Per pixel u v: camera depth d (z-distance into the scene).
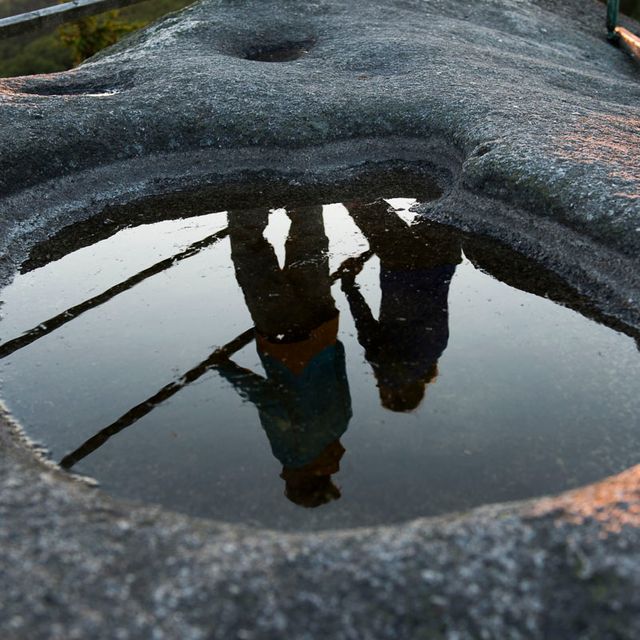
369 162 4.65
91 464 2.34
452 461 2.29
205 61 5.44
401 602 1.50
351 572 1.54
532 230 3.62
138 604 1.50
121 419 2.58
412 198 4.35
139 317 3.25
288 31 6.45
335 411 2.56
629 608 1.46
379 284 3.43
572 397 2.57
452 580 1.52
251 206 4.39
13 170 4.20
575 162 3.67
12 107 4.55
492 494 2.16
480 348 2.89
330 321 3.14
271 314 3.22
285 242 3.92
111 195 4.42
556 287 3.34
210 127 4.69
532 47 6.74
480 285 3.39
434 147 4.58
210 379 2.78
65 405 2.67
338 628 1.47
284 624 1.47
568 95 5.03
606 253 3.28
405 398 2.60
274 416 2.55
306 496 2.18
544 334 2.97
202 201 4.45
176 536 1.67
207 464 2.33
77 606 1.50
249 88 4.94
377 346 2.93
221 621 1.47
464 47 5.98
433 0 7.49
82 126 4.49
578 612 1.47
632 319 3.01
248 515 2.11
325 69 5.52
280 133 4.67
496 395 2.60
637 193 3.36
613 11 7.97
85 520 1.72
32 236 4.05
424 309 3.21
